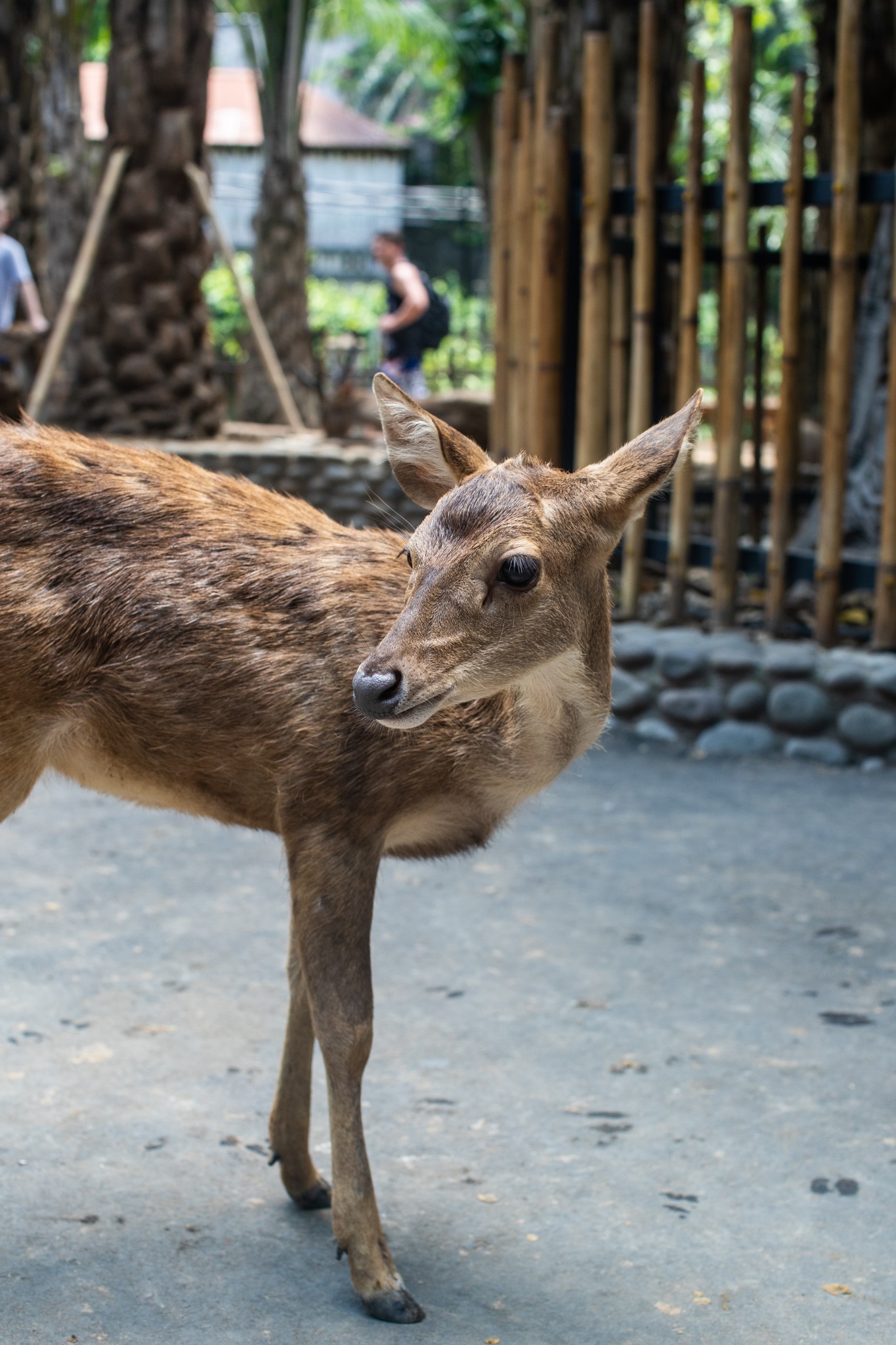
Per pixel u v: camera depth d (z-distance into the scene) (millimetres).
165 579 2836
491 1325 2688
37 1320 2645
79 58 19250
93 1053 3766
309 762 2752
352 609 2816
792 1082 3719
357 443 12141
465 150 37531
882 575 6867
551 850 5602
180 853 5496
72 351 12898
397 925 4797
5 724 2828
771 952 4609
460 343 25672
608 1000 4211
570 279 7723
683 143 21234
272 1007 4105
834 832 5828
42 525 2842
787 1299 2791
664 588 8820
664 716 7195
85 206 19297
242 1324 2668
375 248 13930
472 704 2814
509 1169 3268
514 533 2574
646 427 7398
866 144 9141
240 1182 3209
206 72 11273
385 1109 3533
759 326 8430
